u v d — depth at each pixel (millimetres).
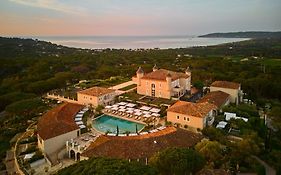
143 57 198000
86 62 170125
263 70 135125
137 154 45906
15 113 78938
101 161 30156
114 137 51750
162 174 35969
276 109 81000
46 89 108562
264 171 48062
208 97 76812
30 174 45938
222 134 56812
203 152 45719
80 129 60031
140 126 64688
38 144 57500
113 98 84688
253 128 62875
